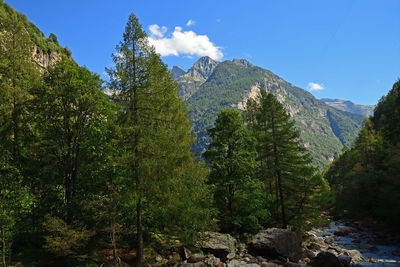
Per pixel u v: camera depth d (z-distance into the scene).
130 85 15.87
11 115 17.14
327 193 28.17
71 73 17.22
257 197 26.78
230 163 25.44
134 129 15.27
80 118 17.50
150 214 19.61
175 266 18.19
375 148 66.25
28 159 17.20
